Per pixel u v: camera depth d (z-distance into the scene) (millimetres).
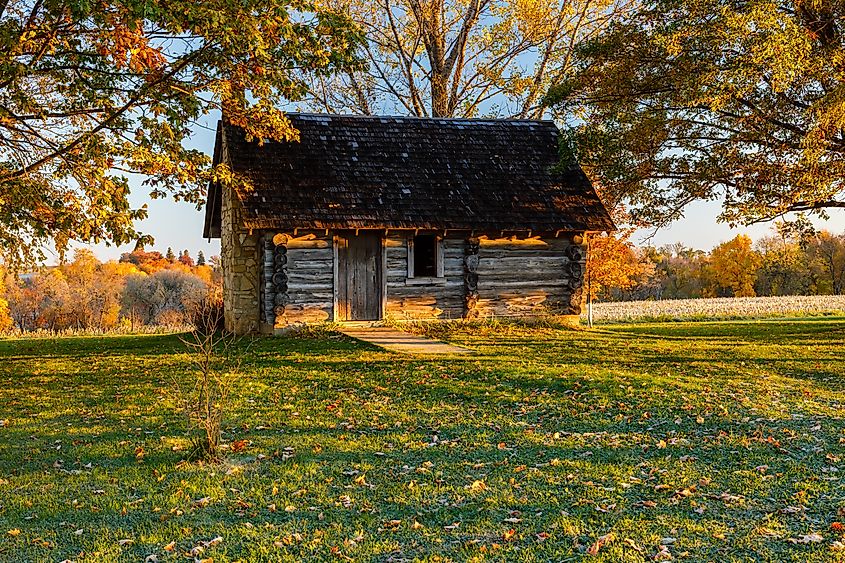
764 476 6887
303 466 7348
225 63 12242
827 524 5707
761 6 13953
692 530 5629
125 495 6590
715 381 11469
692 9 15523
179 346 16766
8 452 8055
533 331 18750
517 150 21141
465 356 13984
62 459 7762
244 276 18547
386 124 20797
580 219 19688
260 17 11695
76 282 47250
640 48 17094
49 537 5668
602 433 8555
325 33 12867
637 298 67562
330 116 20500
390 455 7734
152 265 60844
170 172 12312
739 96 15508
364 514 6059
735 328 21234
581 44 18828
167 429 8953
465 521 5879
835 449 7730
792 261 57250
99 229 12078
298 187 18156
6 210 11742
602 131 18703
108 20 10688
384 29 28453
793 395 10500
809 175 15438
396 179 19188
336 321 18531
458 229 18438
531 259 20000
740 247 59094
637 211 19672
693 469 7133
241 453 7875
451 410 9773
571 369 12406
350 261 18766
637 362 13461
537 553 5262
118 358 14984
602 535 5547
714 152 17578
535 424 9008
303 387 11438
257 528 5773
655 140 17703
